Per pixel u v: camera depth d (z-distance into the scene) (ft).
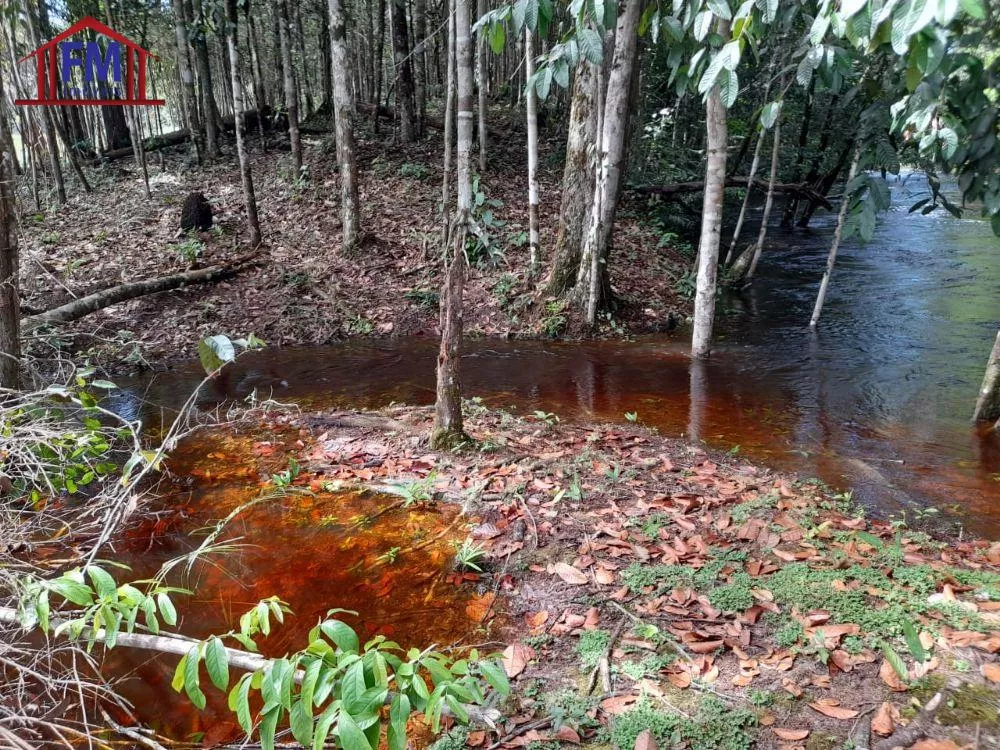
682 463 13.87
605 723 7.04
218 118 51.29
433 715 4.26
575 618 8.82
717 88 18.99
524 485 12.63
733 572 9.64
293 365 23.12
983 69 7.09
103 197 38.88
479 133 41.24
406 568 10.37
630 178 43.96
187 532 11.80
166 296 27.71
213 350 7.74
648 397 19.12
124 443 15.83
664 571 9.65
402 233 33.81
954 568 9.57
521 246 32.63
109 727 7.48
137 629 9.05
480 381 21.02
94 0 41.47
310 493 12.90
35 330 22.38
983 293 30.07
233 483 13.60
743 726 6.90
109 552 11.16
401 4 43.70
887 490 12.75
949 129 7.27
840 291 32.45
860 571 9.37
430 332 26.86
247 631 4.83
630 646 8.20
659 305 29.09
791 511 11.41
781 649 7.99
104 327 25.31
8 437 9.27
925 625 8.13
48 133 36.76
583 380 20.94
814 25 6.38
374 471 13.71
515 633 8.71
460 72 11.95
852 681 7.41
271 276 29.81
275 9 51.98
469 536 11.12
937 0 4.86
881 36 6.00
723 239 46.52
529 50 26.08
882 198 9.48
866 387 19.39
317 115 55.83
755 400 18.63
